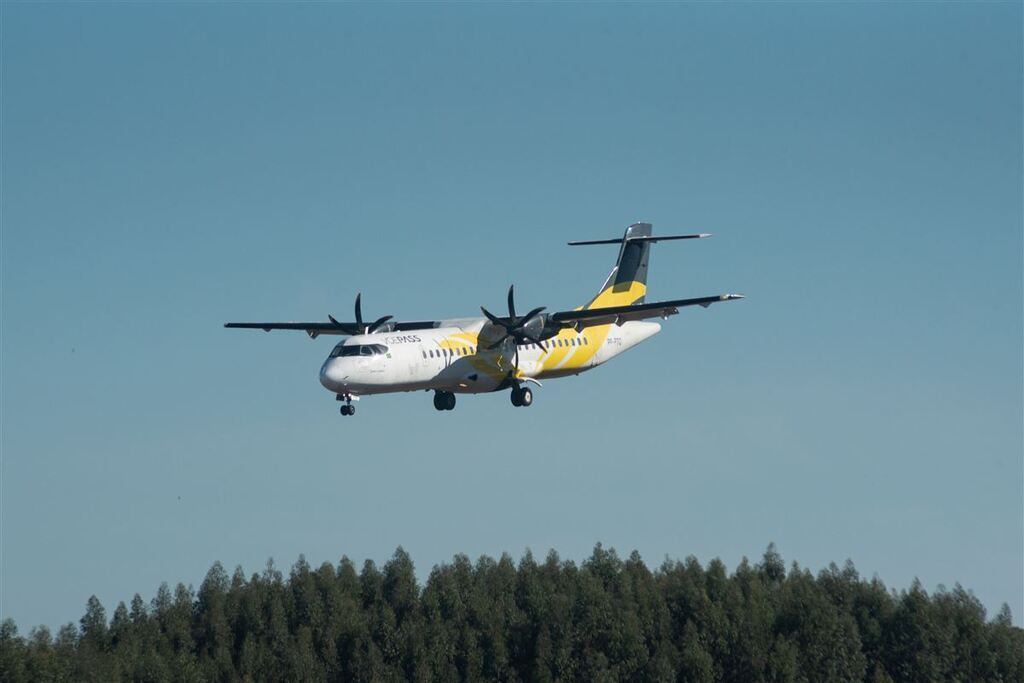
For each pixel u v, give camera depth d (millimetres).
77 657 191375
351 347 169625
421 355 174625
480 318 190000
